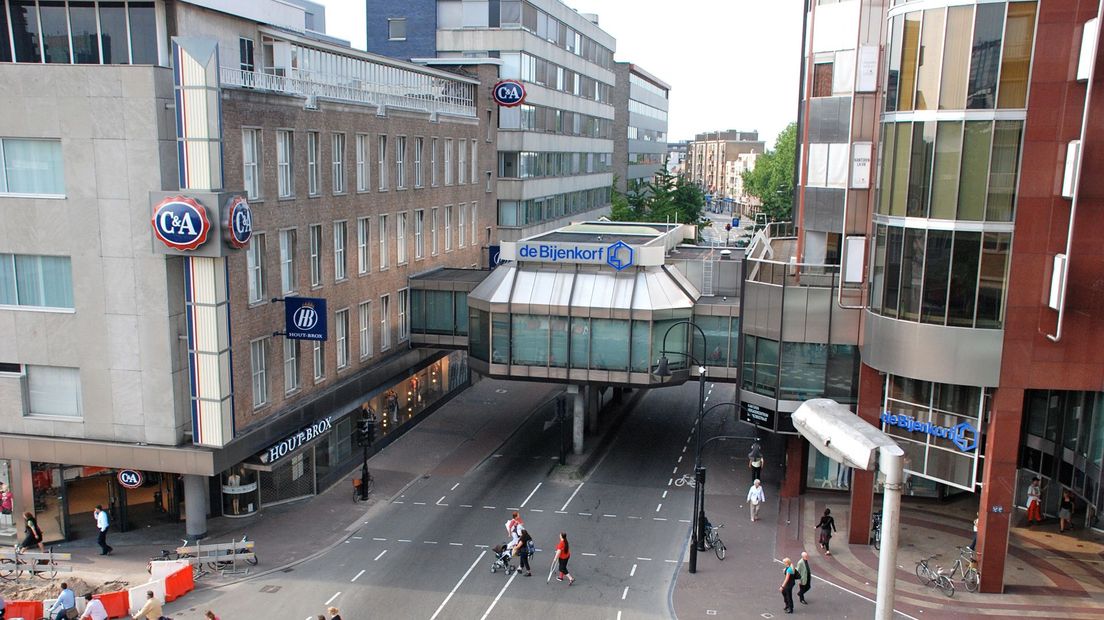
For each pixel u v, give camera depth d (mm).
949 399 28922
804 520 35562
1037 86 25656
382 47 70562
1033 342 26797
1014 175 26219
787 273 35094
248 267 33000
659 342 40188
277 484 36281
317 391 38688
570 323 40719
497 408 53094
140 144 29219
